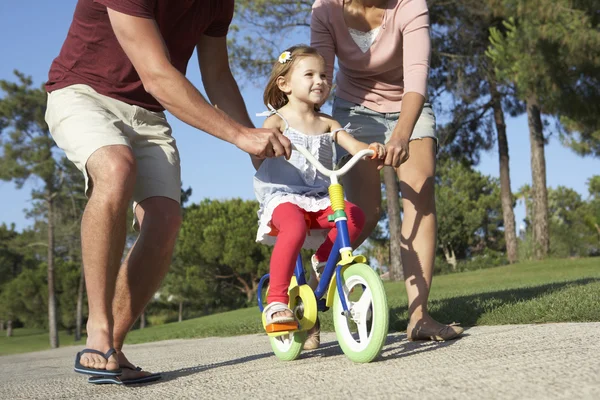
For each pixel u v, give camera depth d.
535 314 3.43
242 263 34.62
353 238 2.69
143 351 5.10
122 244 2.38
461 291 7.66
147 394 2.03
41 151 22.19
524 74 14.12
